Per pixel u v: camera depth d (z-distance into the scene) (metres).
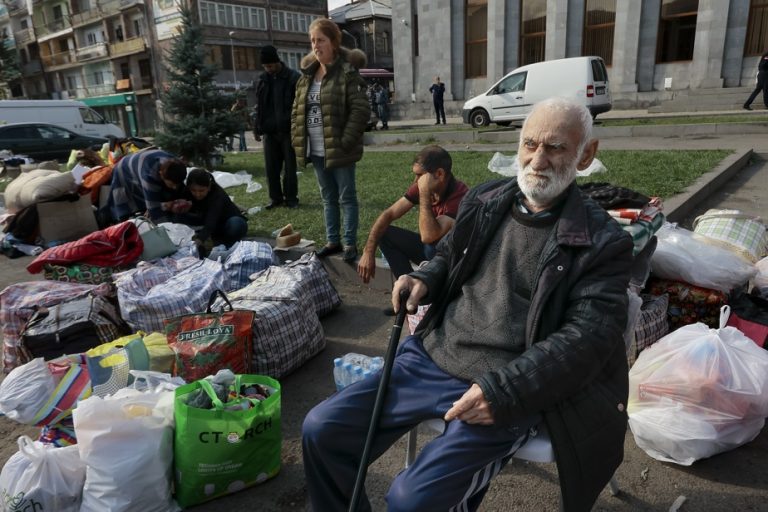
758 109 16.55
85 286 3.82
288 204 7.07
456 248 2.01
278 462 2.51
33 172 6.45
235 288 4.12
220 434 2.26
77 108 20.61
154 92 44.94
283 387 3.26
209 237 4.91
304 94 4.78
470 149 12.10
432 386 1.86
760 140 10.74
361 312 4.23
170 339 2.94
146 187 5.11
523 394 1.56
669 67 19.42
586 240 1.70
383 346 3.70
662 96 19.56
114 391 2.63
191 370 2.86
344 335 3.88
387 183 8.41
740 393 2.35
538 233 1.84
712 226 3.52
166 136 10.89
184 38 10.92
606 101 15.83
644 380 2.53
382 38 47.53
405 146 14.67
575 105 1.80
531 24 21.69
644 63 19.78
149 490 2.20
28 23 56.53
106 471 2.12
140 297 3.56
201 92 11.00
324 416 1.81
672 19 19.28
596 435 1.71
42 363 2.63
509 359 1.79
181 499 2.31
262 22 44.50
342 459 1.84
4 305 3.53
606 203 2.79
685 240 3.18
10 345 3.46
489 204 1.95
